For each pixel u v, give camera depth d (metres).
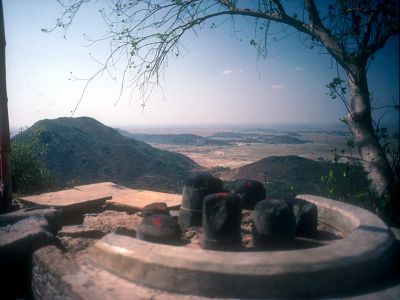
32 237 3.68
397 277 2.90
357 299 2.55
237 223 3.40
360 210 3.87
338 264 2.60
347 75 5.10
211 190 4.04
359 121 4.96
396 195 4.67
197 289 2.56
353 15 4.96
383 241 2.99
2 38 4.92
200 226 4.04
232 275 2.51
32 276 3.50
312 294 2.54
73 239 3.85
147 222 3.60
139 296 2.56
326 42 5.08
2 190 4.86
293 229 3.59
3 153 4.89
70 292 2.72
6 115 4.93
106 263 2.96
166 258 2.68
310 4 5.19
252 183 4.56
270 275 2.49
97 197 5.41
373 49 4.84
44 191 7.55
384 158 4.85
